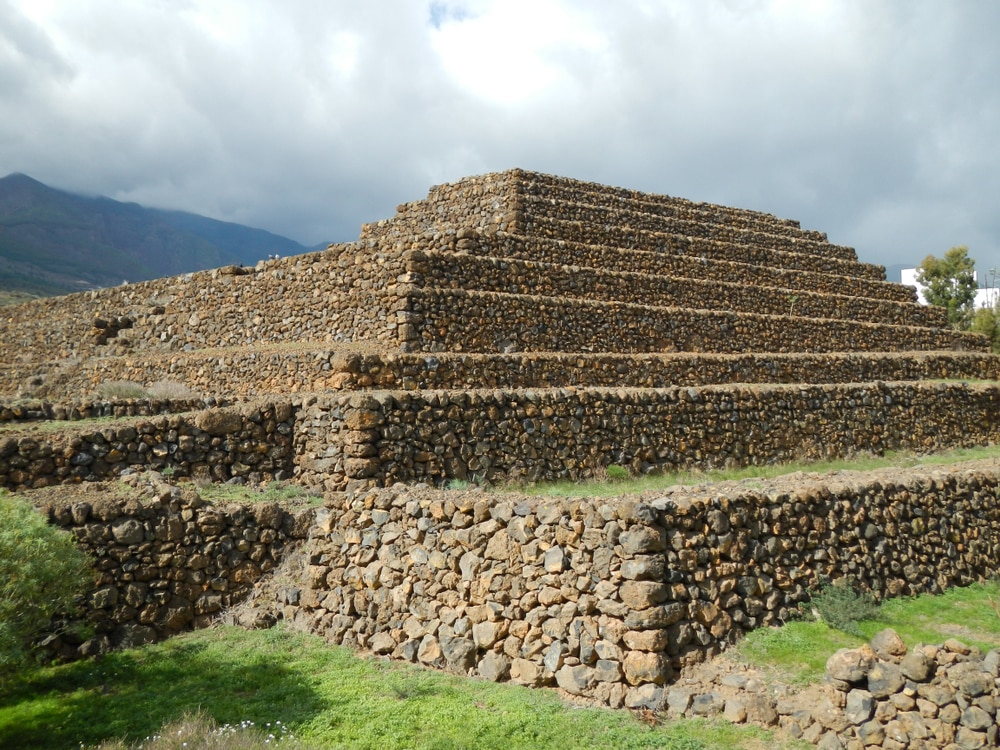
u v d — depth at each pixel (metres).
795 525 11.15
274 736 8.62
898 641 8.47
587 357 21.61
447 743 8.44
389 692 9.92
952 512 13.73
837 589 11.08
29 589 8.99
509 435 17.16
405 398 15.73
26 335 35.44
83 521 11.48
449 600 11.00
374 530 12.13
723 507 10.36
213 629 12.19
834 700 8.23
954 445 28.00
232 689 10.16
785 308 32.47
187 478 14.67
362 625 11.72
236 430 15.45
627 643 9.31
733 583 10.04
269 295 24.81
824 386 24.03
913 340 35.53
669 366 23.33
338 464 15.28
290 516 13.49
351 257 22.27
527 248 26.56
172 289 29.14
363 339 21.12
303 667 10.86
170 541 12.17
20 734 8.93
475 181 30.89
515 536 10.57
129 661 10.94
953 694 7.88
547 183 32.34
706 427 20.73
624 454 18.97
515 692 9.75
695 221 37.09
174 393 22.19
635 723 8.72
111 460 13.87
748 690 8.77
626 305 24.62
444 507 11.41
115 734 8.91
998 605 12.09
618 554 9.62
